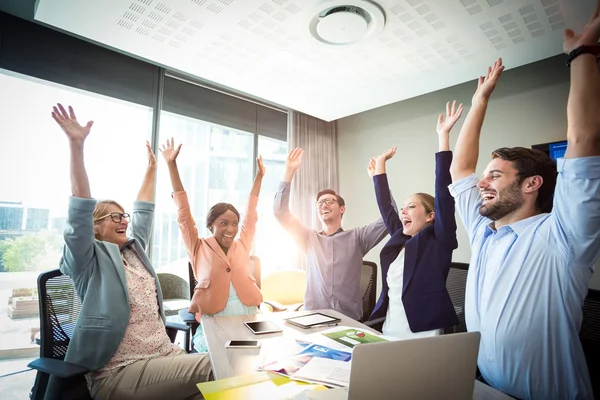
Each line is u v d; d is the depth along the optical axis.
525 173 1.00
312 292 2.00
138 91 2.71
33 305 2.31
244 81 2.58
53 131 2.37
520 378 0.92
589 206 0.79
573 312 0.87
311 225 3.74
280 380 0.83
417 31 1.93
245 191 3.58
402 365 0.62
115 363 1.31
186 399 1.29
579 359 0.86
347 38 1.99
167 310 2.43
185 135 3.39
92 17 1.79
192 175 3.44
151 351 1.41
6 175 2.17
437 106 3.26
